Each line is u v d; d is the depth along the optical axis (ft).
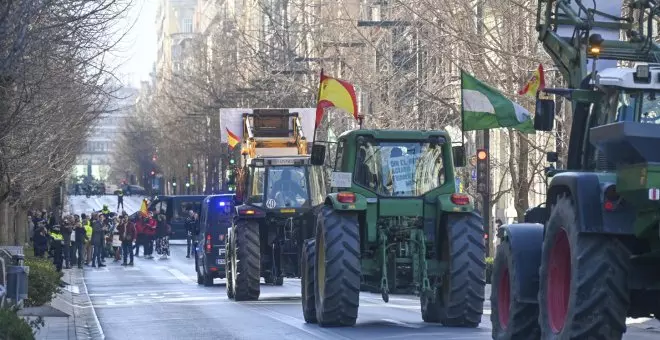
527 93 142.10
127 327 115.44
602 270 61.16
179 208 430.20
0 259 100.99
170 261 328.49
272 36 354.95
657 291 63.62
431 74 214.28
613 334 61.62
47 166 166.91
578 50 76.18
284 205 155.84
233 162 269.44
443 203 104.73
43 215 306.76
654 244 60.54
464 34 173.37
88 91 139.23
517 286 73.20
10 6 92.79
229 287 162.09
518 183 178.70
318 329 104.12
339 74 264.72
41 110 121.90
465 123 134.62
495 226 254.68
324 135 265.75
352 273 102.68
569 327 62.03
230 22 431.84
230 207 200.85
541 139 198.29
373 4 254.27
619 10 80.69
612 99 66.85
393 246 105.91
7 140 120.37
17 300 106.11
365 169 107.76
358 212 106.11
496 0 171.32
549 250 66.59
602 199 61.72
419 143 108.47
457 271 103.24
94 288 203.00
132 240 300.61
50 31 103.86
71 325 118.83
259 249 152.66
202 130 469.98
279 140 203.21
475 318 103.65
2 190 136.77
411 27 211.41
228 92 371.15
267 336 99.45
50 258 249.75
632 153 59.26
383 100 225.35
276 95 298.35
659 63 68.95
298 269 155.74
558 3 80.18
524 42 167.73
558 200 66.39
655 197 58.13
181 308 142.41
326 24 272.92
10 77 98.32
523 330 74.18
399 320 114.42
